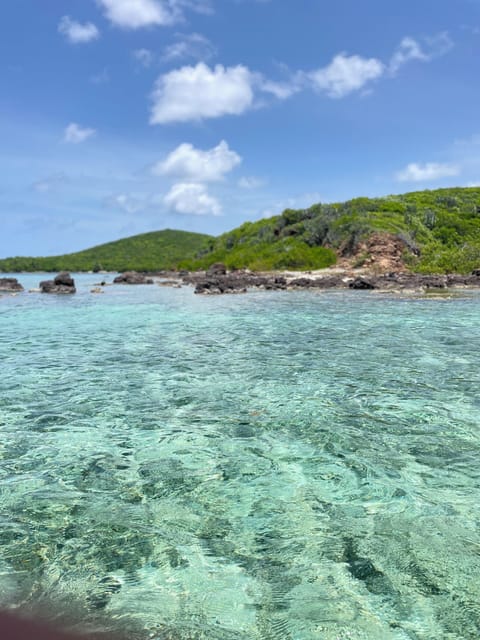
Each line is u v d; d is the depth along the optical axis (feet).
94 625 15.65
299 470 26.84
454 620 15.74
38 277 397.60
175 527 21.43
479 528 21.06
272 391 41.24
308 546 19.90
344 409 36.52
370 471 26.61
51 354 57.47
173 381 44.80
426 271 201.77
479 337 64.95
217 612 16.26
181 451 29.45
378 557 19.07
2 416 35.65
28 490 24.76
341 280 178.19
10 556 19.39
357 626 15.55
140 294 165.78
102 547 19.97
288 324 80.84
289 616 16.05
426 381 43.73
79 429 33.12
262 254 266.57
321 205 299.17
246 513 22.49
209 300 135.13
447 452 28.94
